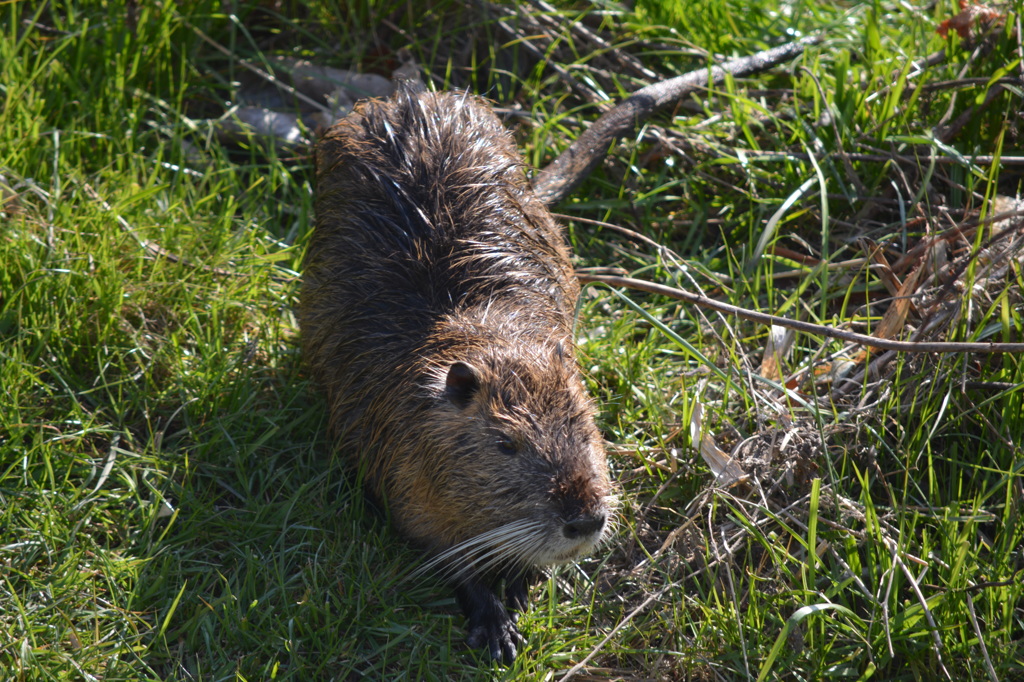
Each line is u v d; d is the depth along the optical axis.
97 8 4.75
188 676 2.91
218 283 3.99
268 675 2.93
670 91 4.70
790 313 4.08
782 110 4.71
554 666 3.10
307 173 4.67
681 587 3.18
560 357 3.22
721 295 4.25
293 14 5.22
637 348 3.98
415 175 3.61
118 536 3.23
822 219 4.00
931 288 3.78
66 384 3.52
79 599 3.02
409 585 3.26
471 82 5.15
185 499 3.29
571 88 5.03
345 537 3.33
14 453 3.29
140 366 3.67
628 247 4.52
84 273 3.67
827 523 3.21
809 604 3.06
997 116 4.41
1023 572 3.02
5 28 4.62
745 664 2.92
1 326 3.56
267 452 3.54
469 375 3.06
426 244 3.47
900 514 3.24
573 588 3.34
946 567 3.14
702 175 4.56
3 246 3.66
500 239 3.57
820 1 5.83
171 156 4.52
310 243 3.84
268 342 3.85
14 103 4.21
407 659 3.03
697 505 3.39
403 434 3.21
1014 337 3.57
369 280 3.47
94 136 4.33
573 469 2.97
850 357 3.74
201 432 3.53
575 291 3.92
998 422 3.47
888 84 4.55
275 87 5.03
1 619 2.91
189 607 3.08
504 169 3.78
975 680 3.00
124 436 3.49
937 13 5.07
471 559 3.16
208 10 4.91
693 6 5.29
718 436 3.61
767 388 3.67
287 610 3.06
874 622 3.02
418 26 5.23
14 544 3.09
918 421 3.53
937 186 4.36
